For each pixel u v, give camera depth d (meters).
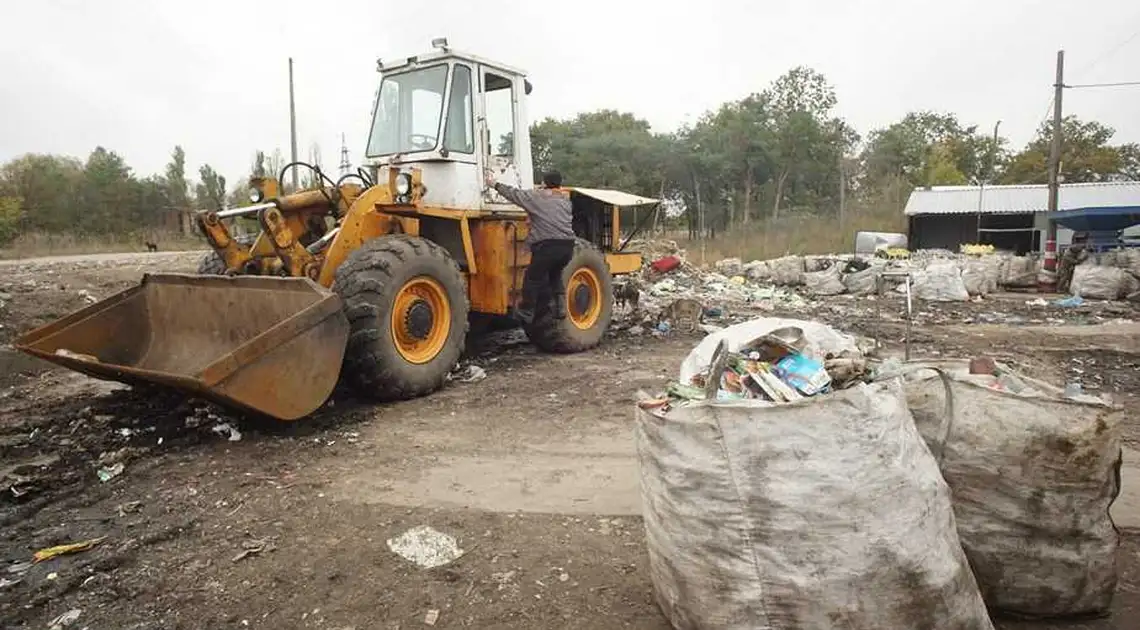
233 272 6.75
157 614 3.20
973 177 47.19
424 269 6.52
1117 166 40.72
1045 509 2.89
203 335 6.20
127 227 43.09
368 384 6.20
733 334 3.38
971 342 9.64
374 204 6.91
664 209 33.59
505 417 5.97
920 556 2.50
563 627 3.08
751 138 34.47
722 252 24.50
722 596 2.61
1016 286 16.78
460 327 6.91
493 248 7.69
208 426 5.66
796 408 2.52
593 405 6.32
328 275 6.54
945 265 15.31
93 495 4.45
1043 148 41.66
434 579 3.46
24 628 3.10
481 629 3.09
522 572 3.50
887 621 2.47
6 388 7.21
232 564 3.59
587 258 8.97
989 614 3.02
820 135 35.56
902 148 44.00
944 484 2.72
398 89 7.81
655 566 2.87
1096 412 2.85
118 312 6.34
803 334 3.39
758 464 2.54
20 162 45.50
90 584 3.42
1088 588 2.94
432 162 7.41
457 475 4.71
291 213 7.17
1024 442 2.88
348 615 3.19
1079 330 10.77
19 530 4.00
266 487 4.51
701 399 2.83
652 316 11.24
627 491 4.44
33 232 38.16
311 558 3.65
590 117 39.28
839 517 2.48
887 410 2.59
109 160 45.88
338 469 4.82
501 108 8.20
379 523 4.01
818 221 30.05
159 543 3.81
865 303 14.27
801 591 2.50
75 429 5.68
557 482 4.59
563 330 8.58
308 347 5.35
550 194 8.11
